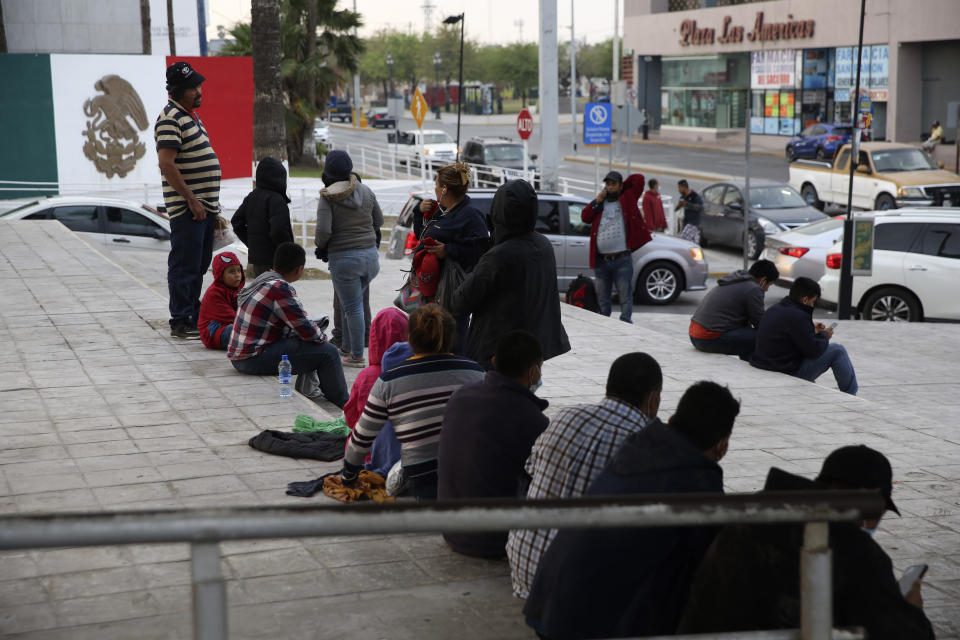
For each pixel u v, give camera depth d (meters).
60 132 27.53
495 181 31.94
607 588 3.30
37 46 31.92
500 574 4.52
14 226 16.56
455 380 5.07
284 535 2.02
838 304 14.63
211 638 2.02
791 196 23.03
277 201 8.84
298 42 44.28
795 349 9.71
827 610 2.31
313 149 44.94
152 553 4.59
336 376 7.90
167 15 33.56
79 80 27.45
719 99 59.72
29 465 5.78
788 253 16.69
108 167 28.05
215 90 30.12
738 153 51.94
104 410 6.91
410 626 3.85
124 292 11.14
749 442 7.34
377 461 5.77
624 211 13.25
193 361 8.27
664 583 3.30
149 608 3.97
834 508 2.28
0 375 7.77
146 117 28.17
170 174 8.53
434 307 5.14
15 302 10.55
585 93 133.12
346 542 4.88
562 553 3.41
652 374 3.94
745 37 56.44
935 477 6.56
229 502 5.25
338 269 8.93
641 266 17.02
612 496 2.22
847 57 48.81
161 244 18.12
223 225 9.13
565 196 16.55
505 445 4.41
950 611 4.38
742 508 2.24
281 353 7.74
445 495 4.55
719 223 23.16
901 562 5.02
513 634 3.80
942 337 13.12
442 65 122.25
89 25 32.28
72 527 1.91
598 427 3.85
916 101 45.66
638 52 66.62
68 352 8.52
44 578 4.29
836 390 9.20
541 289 6.02
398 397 5.04
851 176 14.59
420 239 6.71
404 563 4.62
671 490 3.27
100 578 4.29
